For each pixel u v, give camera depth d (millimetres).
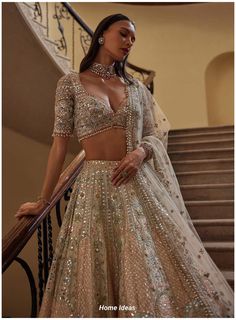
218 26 8305
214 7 8070
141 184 1734
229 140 5066
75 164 2375
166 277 1544
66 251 1642
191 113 8141
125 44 1848
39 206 1763
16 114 4359
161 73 8250
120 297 1465
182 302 1506
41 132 4957
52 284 1607
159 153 1894
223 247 2803
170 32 8344
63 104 1796
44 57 3949
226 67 8688
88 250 1559
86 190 1704
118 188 1692
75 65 7293
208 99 8367
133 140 1772
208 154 4805
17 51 3732
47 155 5328
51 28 6699
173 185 1915
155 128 2029
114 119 1746
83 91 1769
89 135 1739
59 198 2041
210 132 5840
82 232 1607
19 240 1627
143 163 1844
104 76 1870
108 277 1529
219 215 3467
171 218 1701
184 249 1635
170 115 8156
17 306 4461
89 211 1649
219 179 4133
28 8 3691
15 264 4520
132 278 1471
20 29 3582
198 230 3166
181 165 4570
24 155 4809
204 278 1615
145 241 1569
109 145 1739
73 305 1495
